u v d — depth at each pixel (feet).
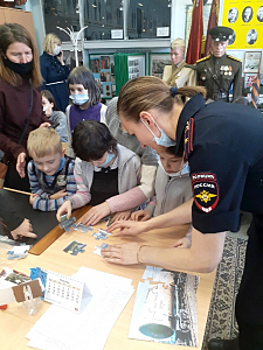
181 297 2.99
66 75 12.05
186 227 4.25
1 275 3.26
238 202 2.36
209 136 2.32
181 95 2.85
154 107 2.71
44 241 3.88
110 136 4.28
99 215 4.35
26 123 6.17
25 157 5.49
